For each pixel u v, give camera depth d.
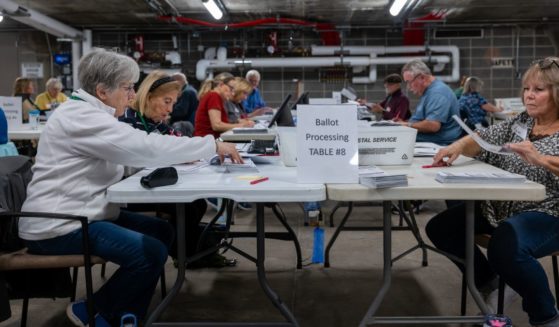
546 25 10.71
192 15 10.27
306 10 9.71
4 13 8.15
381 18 10.40
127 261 1.79
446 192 1.60
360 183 1.68
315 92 10.97
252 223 4.27
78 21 10.59
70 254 1.80
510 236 1.80
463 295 2.39
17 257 1.79
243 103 7.11
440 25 10.70
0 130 3.02
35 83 11.22
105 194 1.84
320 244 3.25
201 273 3.06
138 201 1.61
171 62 10.81
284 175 1.88
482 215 2.15
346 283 2.89
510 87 10.95
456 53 10.62
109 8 9.34
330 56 10.65
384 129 2.07
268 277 2.99
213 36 11.06
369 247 3.59
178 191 1.61
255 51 10.80
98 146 1.74
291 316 1.94
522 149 1.75
